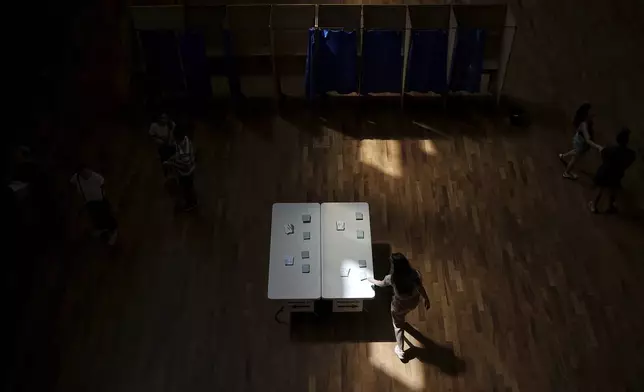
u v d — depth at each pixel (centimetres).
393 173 1040
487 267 930
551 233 965
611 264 930
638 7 1277
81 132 1091
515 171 1040
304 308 859
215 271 931
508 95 1141
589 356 846
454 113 1120
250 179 1034
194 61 1055
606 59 1192
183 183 956
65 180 1027
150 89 1105
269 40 1068
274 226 891
